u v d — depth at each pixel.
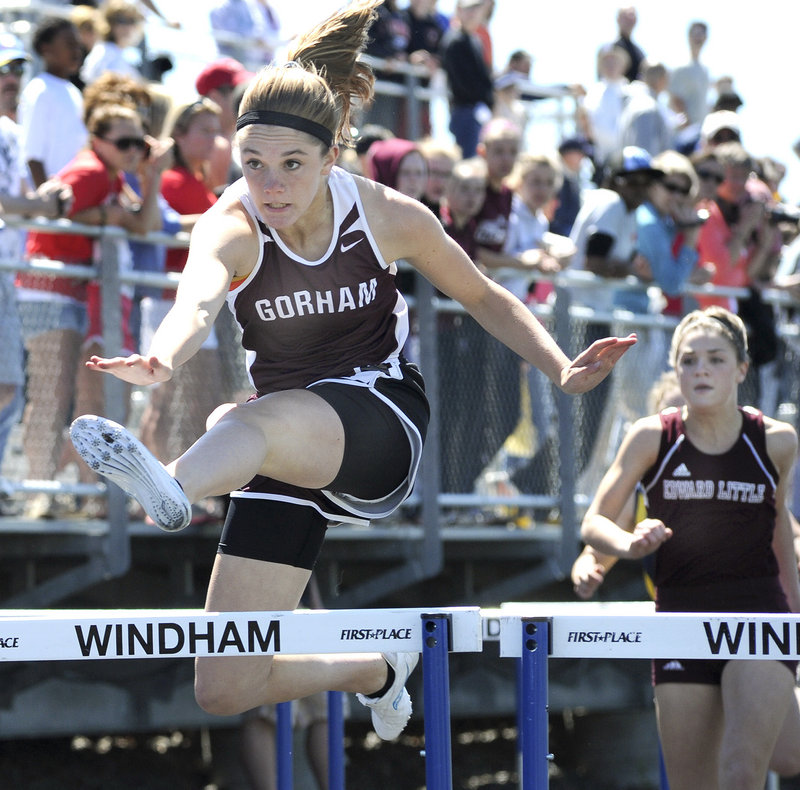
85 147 21.14
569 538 23.73
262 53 30.83
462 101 30.48
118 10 25.73
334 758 14.05
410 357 22.42
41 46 21.89
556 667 24.72
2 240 19.42
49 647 8.68
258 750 19.28
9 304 18.81
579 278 24.48
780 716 12.52
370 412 10.02
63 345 19.34
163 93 22.84
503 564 25.52
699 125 34.88
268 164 9.23
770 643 9.02
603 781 27.14
